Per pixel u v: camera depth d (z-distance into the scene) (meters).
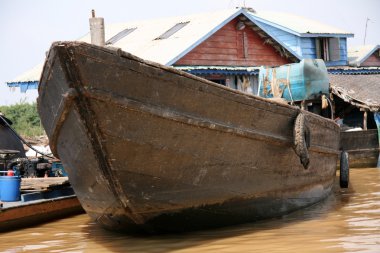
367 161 22.08
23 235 10.91
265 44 26.22
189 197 9.29
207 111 9.06
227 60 24.62
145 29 27.44
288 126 10.73
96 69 7.95
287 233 9.59
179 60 22.83
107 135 8.30
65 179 13.45
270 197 10.69
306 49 31.95
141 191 8.83
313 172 12.35
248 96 9.56
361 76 25.20
